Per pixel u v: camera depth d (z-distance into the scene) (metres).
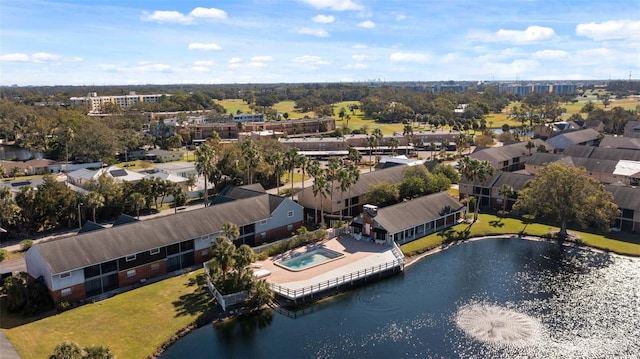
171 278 66.81
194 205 107.06
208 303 59.53
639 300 61.84
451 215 91.88
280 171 110.88
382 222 80.62
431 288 66.31
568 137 158.38
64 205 89.38
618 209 84.00
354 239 83.19
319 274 67.88
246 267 61.91
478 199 102.31
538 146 149.25
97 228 70.06
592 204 81.56
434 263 75.25
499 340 52.75
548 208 85.31
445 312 59.38
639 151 130.50
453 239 84.62
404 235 83.62
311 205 95.75
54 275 56.44
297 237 79.50
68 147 160.75
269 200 84.69
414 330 55.16
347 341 52.94
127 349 49.69
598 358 49.38
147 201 100.44
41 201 86.06
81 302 59.19
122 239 64.62
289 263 72.69
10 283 57.91
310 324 56.81
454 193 115.19
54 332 52.09
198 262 72.12
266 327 56.03
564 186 82.56
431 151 183.75
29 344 49.41
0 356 41.94
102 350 37.00
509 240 85.12
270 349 51.47
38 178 134.00
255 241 80.06
